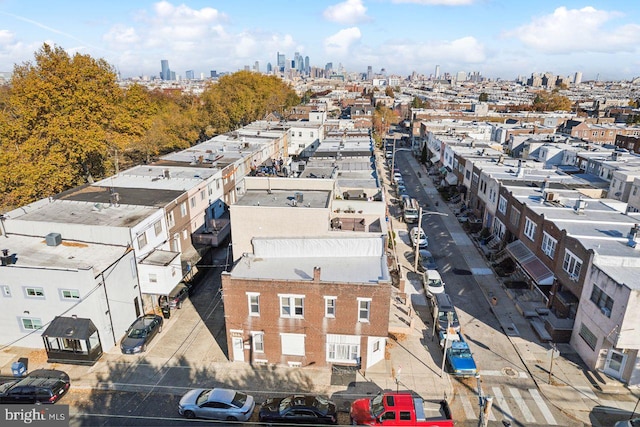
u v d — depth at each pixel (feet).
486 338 100.17
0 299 93.04
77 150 159.53
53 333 88.74
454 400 80.79
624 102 651.66
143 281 107.45
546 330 101.04
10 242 104.78
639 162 179.63
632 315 77.61
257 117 379.14
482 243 155.43
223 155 192.65
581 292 93.50
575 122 325.62
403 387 84.28
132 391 83.46
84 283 89.56
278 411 75.15
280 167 201.26
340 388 84.12
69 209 118.11
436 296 110.22
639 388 83.82
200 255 130.72
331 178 127.85
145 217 111.65
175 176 154.10
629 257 87.30
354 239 95.35
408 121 492.95
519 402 80.18
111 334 96.17
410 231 169.99
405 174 277.64
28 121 153.58
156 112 291.38
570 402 80.18
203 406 75.72
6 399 79.00
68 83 158.10
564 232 102.68
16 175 138.62
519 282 124.57
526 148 238.07
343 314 84.28
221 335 101.45
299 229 101.96
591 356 88.79
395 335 101.04
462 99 647.97
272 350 89.56
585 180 167.32
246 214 102.27
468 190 195.52
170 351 95.45
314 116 343.67
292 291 83.82
